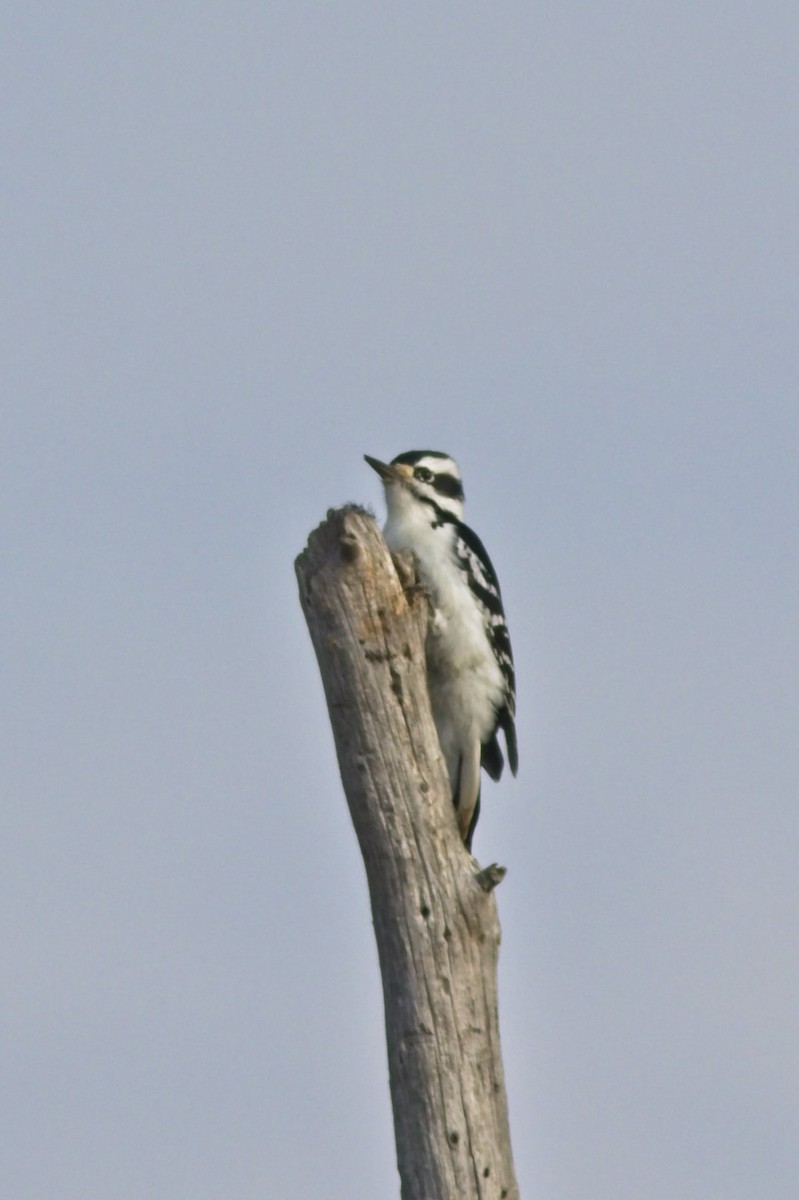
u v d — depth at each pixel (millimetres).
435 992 11742
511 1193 11586
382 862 12000
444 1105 11531
